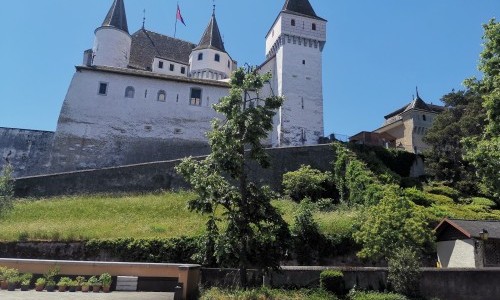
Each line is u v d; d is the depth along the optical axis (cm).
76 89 4288
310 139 4850
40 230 2153
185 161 1436
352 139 4675
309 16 5338
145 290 1471
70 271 1491
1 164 3938
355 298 1385
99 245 1986
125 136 4281
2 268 1430
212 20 6234
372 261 2116
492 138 1520
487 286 1577
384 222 1841
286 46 5156
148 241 1975
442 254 2128
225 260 1325
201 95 4612
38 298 1188
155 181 3209
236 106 1427
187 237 2000
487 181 1518
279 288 1450
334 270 1509
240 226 1334
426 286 1531
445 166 3797
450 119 4375
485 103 1492
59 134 4109
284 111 4866
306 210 2192
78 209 2653
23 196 2997
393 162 3853
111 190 3128
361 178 3059
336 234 2156
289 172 3322
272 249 1347
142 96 4441
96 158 4147
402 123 5838
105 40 5378
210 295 1297
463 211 2875
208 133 1441
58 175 3100
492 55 1531
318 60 5225
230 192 1377
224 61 5922
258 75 1489
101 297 1250
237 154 1385
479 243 1920
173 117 4459
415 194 3023
